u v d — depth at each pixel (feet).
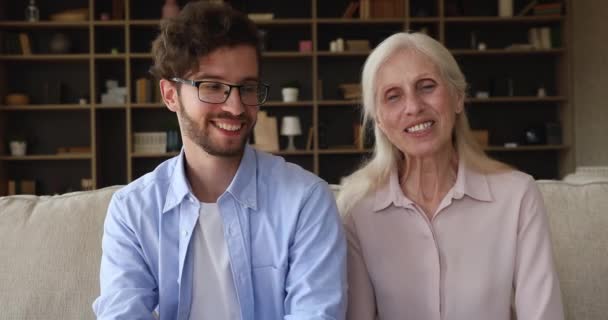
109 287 4.71
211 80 4.47
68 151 20.36
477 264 5.01
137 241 4.87
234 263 4.66
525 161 21.27
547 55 20.85
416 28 20.66
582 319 5.60
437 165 5.22
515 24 20.76
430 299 5.02
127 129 19.86
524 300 4.91
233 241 4.70
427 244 5.08
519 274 4.99
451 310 4.99
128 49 19.84
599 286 5.64
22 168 20.77
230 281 4.69
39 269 5.54
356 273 5.22
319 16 21.09
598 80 18.06
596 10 18.02
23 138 19.97
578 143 19.62
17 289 5.47
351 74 21.26
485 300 4.98
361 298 5.18
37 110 20.80
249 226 4.78
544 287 4.85
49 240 5.65
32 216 5.82
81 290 5.50
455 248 5.04
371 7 20.12
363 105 5.48
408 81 5.01
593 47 18.34
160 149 20.24
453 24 20.63
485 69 21.15
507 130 21.21
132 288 4.67
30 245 5.63
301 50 20.18
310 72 21.25
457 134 5.36
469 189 5.09
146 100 20.10
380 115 5.20
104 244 4.95
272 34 21.09
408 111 4.98
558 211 5.88
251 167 4.88
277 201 4.84
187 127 4.61
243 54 4.50
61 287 5.50
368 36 21.06
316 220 4.73
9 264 5.55
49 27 20.25
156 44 4.72
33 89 20.76
